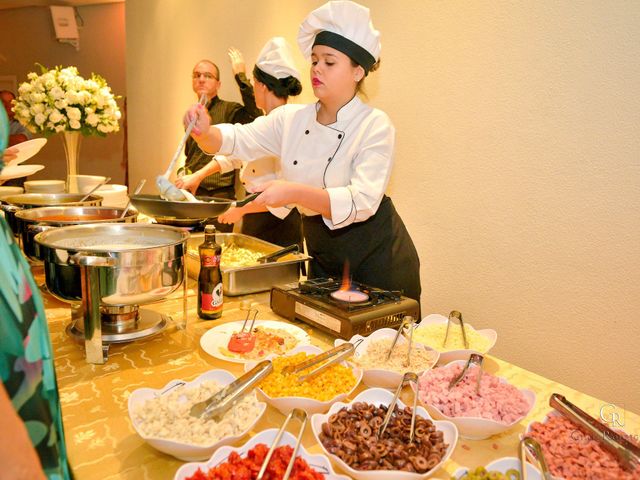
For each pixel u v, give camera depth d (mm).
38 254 1292
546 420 1025
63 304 1645
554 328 2221
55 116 2609
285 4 3400
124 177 7582
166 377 1191
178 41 4617
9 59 7699
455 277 2592
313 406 1014
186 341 1400
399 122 2752
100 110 2816
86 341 1231
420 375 1202
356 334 1403
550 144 2146
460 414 1020
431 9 2516
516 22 2197
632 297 1965
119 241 1516
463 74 2426
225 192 3891
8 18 7543
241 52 3896
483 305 2484
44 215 1794
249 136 2111
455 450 974
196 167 4039
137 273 1228
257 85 2918
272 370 1111
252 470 807
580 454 902
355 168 1850
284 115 2080
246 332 1379
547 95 2135
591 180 2037
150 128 5254
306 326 1571
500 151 2326
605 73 1954
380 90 2830
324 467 836
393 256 2059
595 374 2104
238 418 942
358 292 1624
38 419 651
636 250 1936
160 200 1504
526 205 2258
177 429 895
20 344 621
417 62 2617
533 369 2311
